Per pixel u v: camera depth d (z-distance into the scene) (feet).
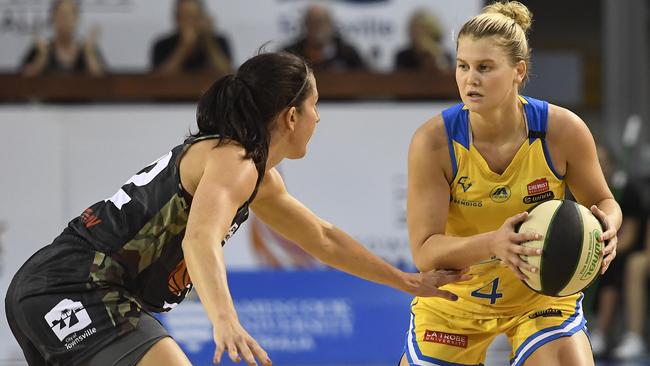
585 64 82.02
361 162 55.62
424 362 30.14
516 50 26.68
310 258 55.52
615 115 69.46
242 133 24.44
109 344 24.27
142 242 24.64
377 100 57.00
